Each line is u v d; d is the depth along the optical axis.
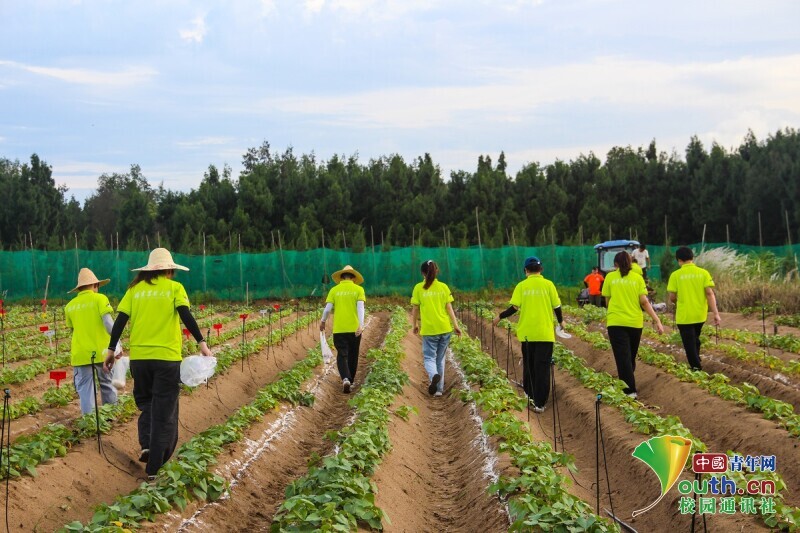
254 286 41.47
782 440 8.78
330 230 50.97
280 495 9.28
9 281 39.53
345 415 13.64
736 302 27.80
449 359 19.42
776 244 44.62
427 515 8.66
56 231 53.75
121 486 9.03
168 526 7.05
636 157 58.38
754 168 45.56
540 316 12.46
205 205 52.44
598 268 32.81
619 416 10.95
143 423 9.01
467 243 47.66
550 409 13.23
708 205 48.56
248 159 78.12
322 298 40.94
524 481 7.49
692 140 51.75
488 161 60.66
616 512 8.20
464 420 12.29
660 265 38.84
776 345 17.28
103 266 40.47
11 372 15.95
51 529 7.45
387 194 52.44
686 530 7.20
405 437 11.18
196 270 41.31
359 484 7.35
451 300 14.23
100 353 10.82
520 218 50.41
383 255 41.91
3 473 7.84
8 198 53.53
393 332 22.53
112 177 92.25
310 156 71.62
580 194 53.50
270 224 51.47
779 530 6.62
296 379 14.35
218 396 14.05
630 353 12.85
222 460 9.27
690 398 11.70
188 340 19.80
